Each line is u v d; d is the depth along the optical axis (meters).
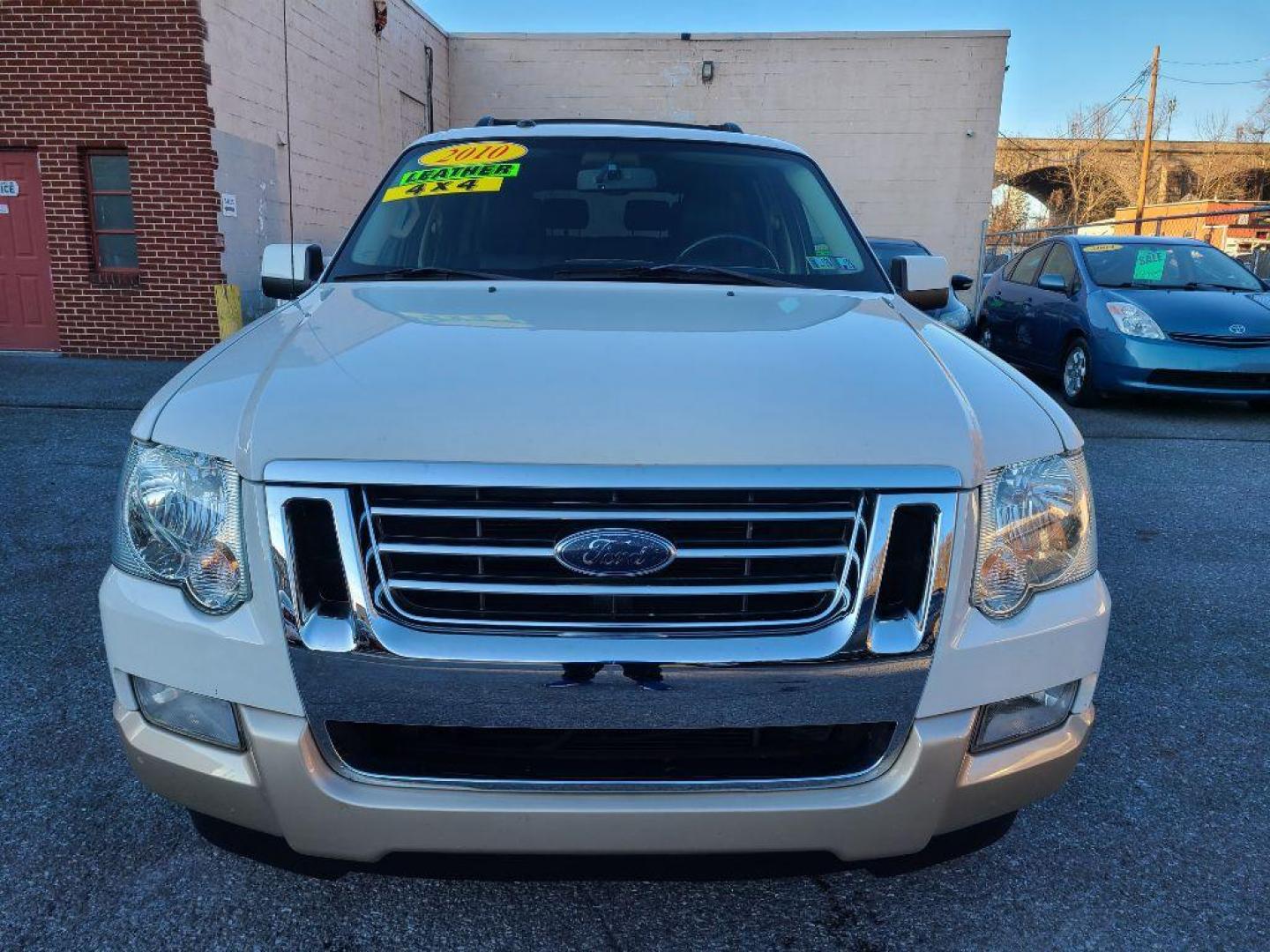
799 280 2.93
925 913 2.11
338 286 2.75
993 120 16.55
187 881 2.16
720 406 1.74
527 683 1.64
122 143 10.14
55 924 2.02
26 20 9.89
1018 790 1.85
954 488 1.70
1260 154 40.75
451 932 2.03
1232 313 8.05
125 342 10.60
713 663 1.64
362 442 1.66
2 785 2.50
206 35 10.05
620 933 2.04
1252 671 3.35
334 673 1.65
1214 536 4.88
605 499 1.64
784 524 1.67
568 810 1.67
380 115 14.80
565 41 16.95
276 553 1.65
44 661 3.20
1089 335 8.40
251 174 11.10
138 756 1.84
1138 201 36.94
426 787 1.70
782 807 1.69
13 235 10.48
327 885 2.16
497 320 2.24
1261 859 2.32
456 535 1.65
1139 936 2.05
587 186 3.18
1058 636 1.83
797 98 16.70
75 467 5.70
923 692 1.71
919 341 2.22
